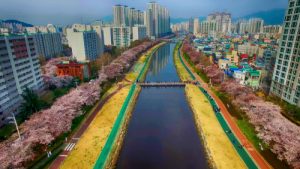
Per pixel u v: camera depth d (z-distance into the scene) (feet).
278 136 213.25
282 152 200.75
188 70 597.93
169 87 472.85
